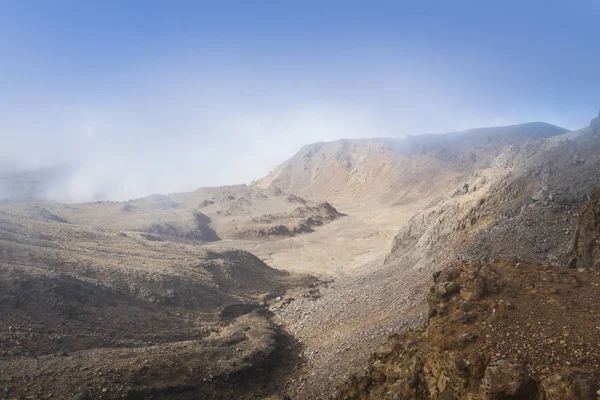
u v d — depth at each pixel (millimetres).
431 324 17234
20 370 24656
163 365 27703
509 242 35812
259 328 37938
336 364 28781
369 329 31688
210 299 47812
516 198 41875
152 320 39062
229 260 65875
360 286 44625
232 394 27500
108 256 54312
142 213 132500
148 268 50969
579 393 10750
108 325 35406
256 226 128625
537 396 11656
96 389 24375
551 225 35031
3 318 30797
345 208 181875
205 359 29594
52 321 32750
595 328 13133
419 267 41312
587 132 46156
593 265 22297
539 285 16188
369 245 104500
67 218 118875
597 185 36219
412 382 15703
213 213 154125
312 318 40688
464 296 16859
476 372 13398
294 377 29938
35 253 45625
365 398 18250
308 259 95500
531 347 13078
